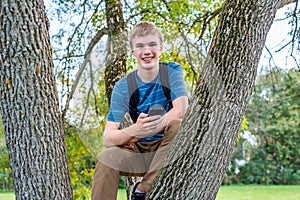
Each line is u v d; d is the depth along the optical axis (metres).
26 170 2.60
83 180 6.41
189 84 4.77
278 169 16.72
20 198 2.62
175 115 2.59
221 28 2.71
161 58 4.40
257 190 15.48
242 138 16.38
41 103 2.62
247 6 2.68
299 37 4.58
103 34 4.20
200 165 2.56
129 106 2.68
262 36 2.71
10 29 2.58
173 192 2.55
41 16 2.68
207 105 2.61
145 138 2.70
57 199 2.61
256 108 15.97
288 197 14.18
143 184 2.65
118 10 4.16
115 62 3.29
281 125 16.20
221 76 2.62
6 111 2.62
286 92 15.75
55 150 2.64
